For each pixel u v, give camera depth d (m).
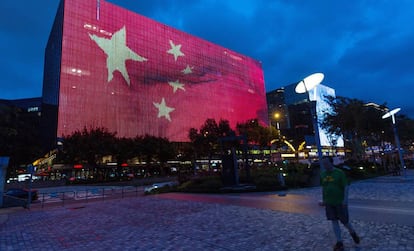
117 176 57.50
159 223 9.48
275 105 165.25
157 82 94.00
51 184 48.81
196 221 9.44
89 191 34.00
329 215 5.45
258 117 135.00
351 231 5.49
